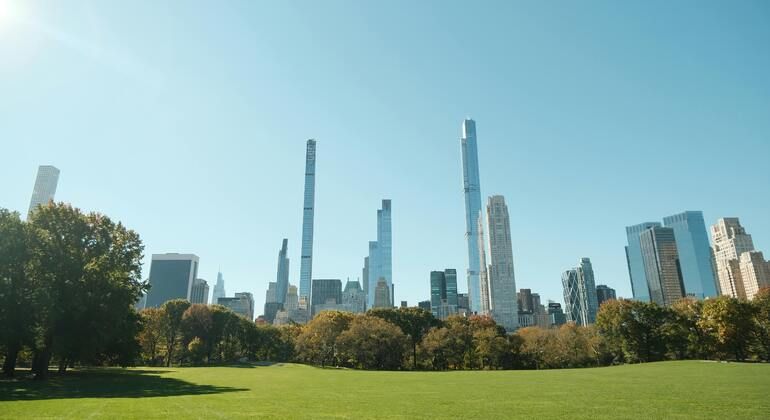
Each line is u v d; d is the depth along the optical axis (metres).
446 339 116.81
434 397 34.78
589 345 117.00
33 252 53.16
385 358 114.00
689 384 44.41
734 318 94.69
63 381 50.56
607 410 27.00
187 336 125.50
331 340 119.19
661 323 110.75
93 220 60.59
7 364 54.88
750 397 32.94
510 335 132.00
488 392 39.22
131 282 64.25
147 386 44.66
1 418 21.25
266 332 156.50
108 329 57.12
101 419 21.16
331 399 32.72
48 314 49.41
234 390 40.50
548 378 58.09
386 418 23.22
